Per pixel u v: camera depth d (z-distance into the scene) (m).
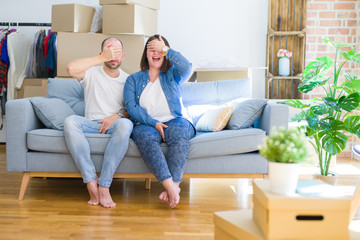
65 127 2.97
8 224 2.50
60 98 3.58
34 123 3.23
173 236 2.34
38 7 5.52
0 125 5.67
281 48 5.18
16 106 3.06
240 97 3.60
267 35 5.02
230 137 2.98
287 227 1.40
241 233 1.50
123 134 2.94
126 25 4.03
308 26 5.14
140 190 3.39
